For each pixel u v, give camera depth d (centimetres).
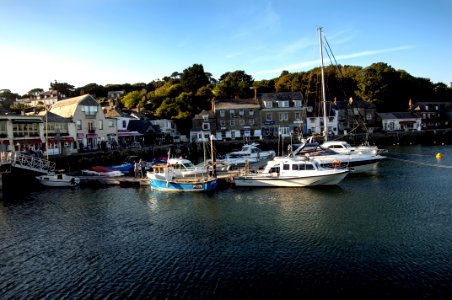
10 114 4244
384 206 2134
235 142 6856
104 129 5894
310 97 9569
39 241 1741
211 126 7594
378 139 7494
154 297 1170
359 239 1594
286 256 1443
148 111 9369
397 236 1617
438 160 4241
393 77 10312
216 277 1291
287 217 1978
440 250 1442
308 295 1147
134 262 1452
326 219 1912
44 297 1199
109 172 3694
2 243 1722
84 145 5412
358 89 10338
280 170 2783
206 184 2708
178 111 8556
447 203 2159
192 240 1673
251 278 1273
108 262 1462
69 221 2069
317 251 1479
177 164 3133
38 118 4528
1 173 2908
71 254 1562
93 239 1747
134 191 2873
